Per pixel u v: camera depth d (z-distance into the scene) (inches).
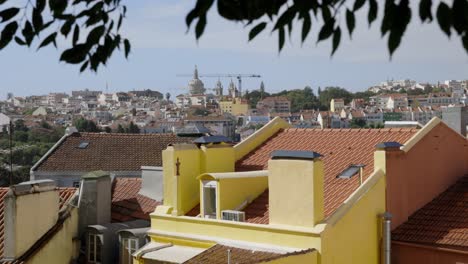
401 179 778.2
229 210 777.6
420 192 808.9
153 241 828.0
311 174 678.5
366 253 725.9
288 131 984.9
